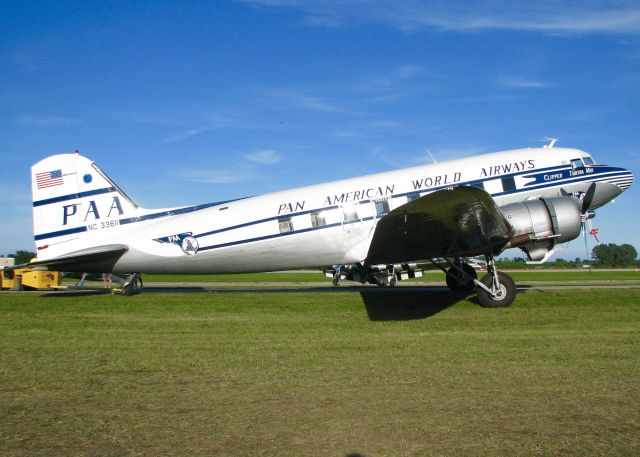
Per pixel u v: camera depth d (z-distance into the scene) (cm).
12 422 439
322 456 365
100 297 1382
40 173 1415
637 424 417
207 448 380
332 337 830
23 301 1305
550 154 1327
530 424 420
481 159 1310
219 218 1331
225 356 698
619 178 1330
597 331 834
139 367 638
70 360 679
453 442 386
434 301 1191
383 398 497
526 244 1126
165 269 1384
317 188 1313
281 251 1298
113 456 367
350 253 1292
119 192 1416
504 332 840
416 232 1004
